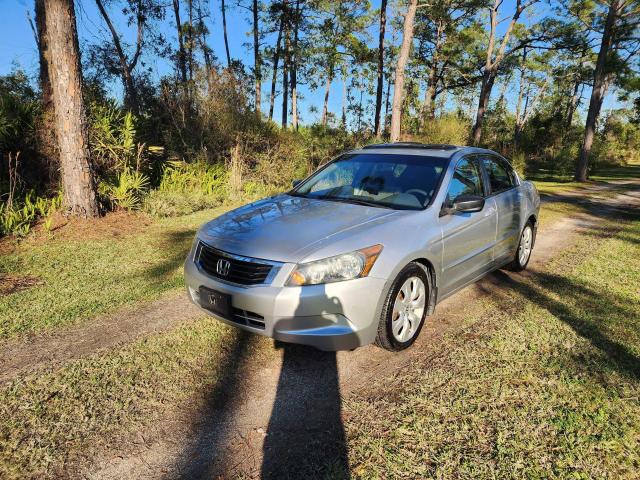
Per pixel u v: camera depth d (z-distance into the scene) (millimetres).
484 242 4469
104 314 4203
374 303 3066
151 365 3314
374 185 4227
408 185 4098
